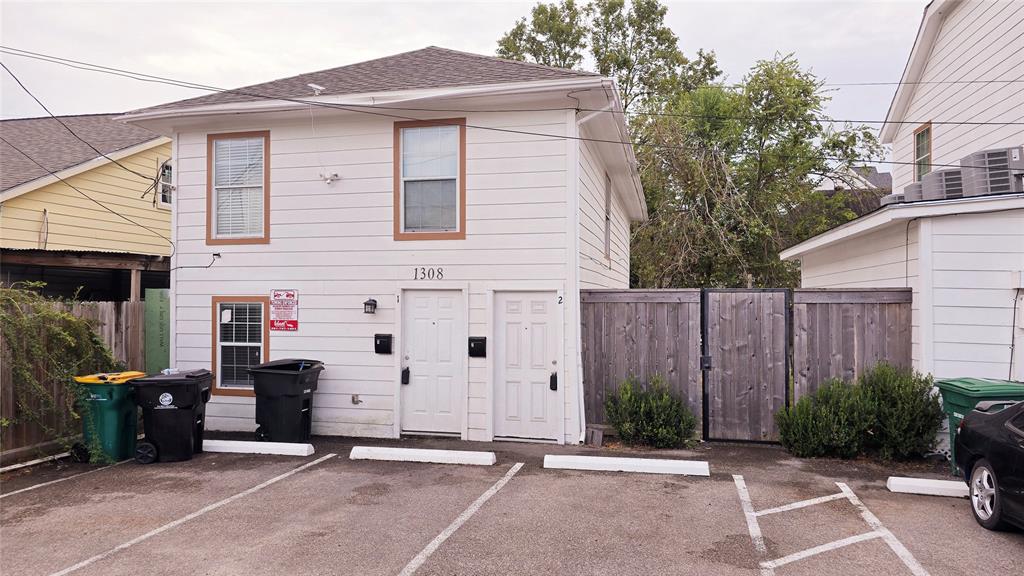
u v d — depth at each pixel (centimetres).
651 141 2044
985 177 868
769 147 2144
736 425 946
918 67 1532
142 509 664
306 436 982
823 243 1254
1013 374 799
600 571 505
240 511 654
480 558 530
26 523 625
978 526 600
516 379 969
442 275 991
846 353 914
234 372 1073
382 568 511
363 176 1024
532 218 962
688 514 637
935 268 838
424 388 1003
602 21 2970
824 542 563
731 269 2027
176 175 1094
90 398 857
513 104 965
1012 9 1156
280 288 1050
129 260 1297
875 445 850
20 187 1353
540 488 728
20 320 813
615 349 988
